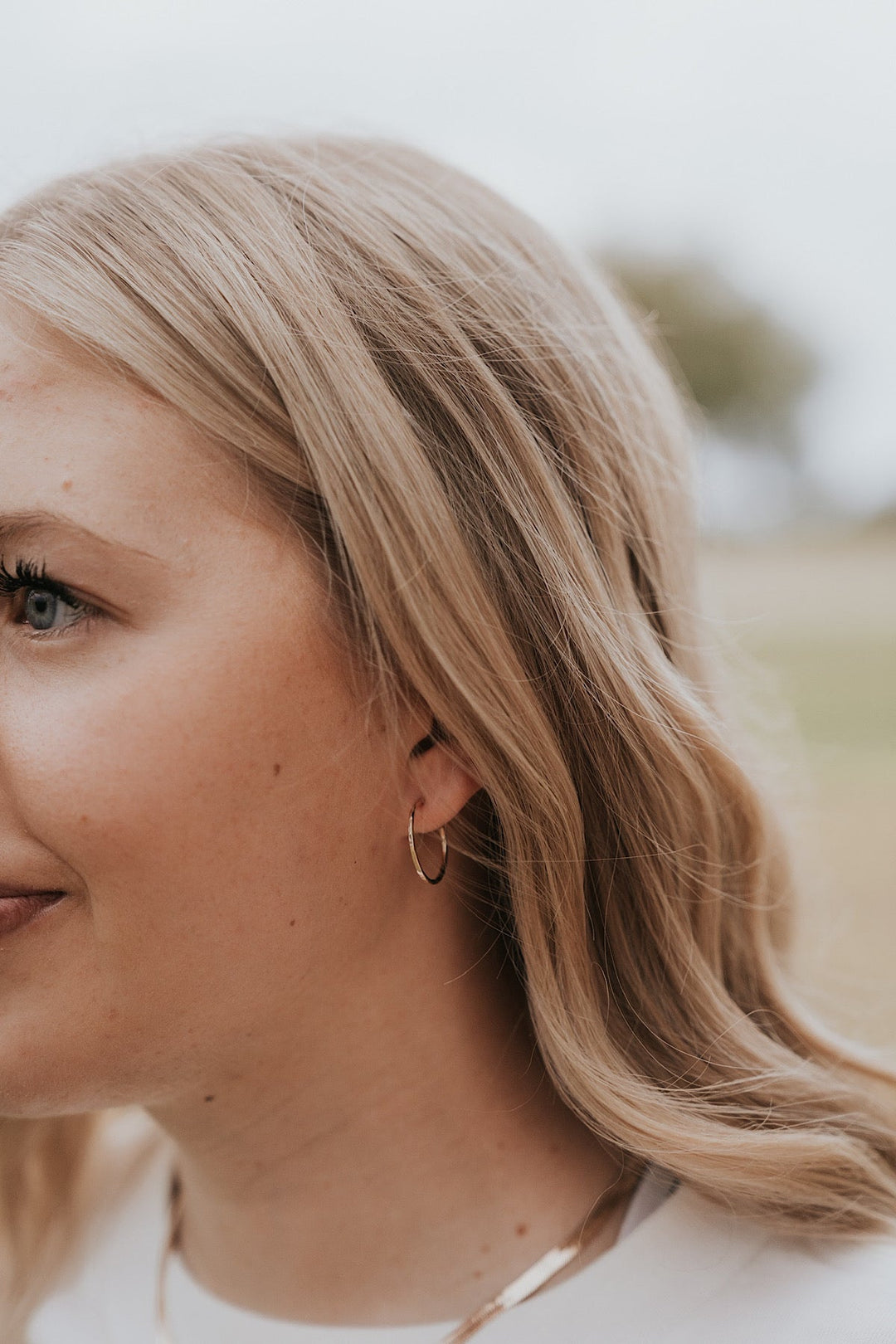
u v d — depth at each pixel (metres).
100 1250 0.65
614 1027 0.59
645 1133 0.57
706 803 0.59
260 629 0.53
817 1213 0.58
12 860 0.52
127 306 0.53
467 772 0.56
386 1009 0.56
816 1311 0.55
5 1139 0.67
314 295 0.55
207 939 0.53
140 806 0.51
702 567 0.67
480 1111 0.58
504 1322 0.56
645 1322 0.55
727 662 0.68
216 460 0.53
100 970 0.52
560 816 0.57
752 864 0.62
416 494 0.55
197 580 0.52
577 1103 0.58
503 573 0.56
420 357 0.56
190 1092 0.56
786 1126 0.59
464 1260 0.57
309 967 0.54
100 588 0.52
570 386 0.59
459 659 0.55
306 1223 0.57
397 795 0.55
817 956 0.73
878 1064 0.63
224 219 0.55
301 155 0.59
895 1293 0.55
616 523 0.60
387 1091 0.57
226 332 0.54
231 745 0.52
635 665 0.58
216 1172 0.58
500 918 0.58
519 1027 0.59
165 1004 0.53
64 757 0.51
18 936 0.52
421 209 0.59
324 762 0.54
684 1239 0.57
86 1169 0.68
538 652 0.57
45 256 0.54
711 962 0.60
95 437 0.52
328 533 0.54
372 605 0.54
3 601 0.53
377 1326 0.57
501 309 0.59
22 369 0.53
